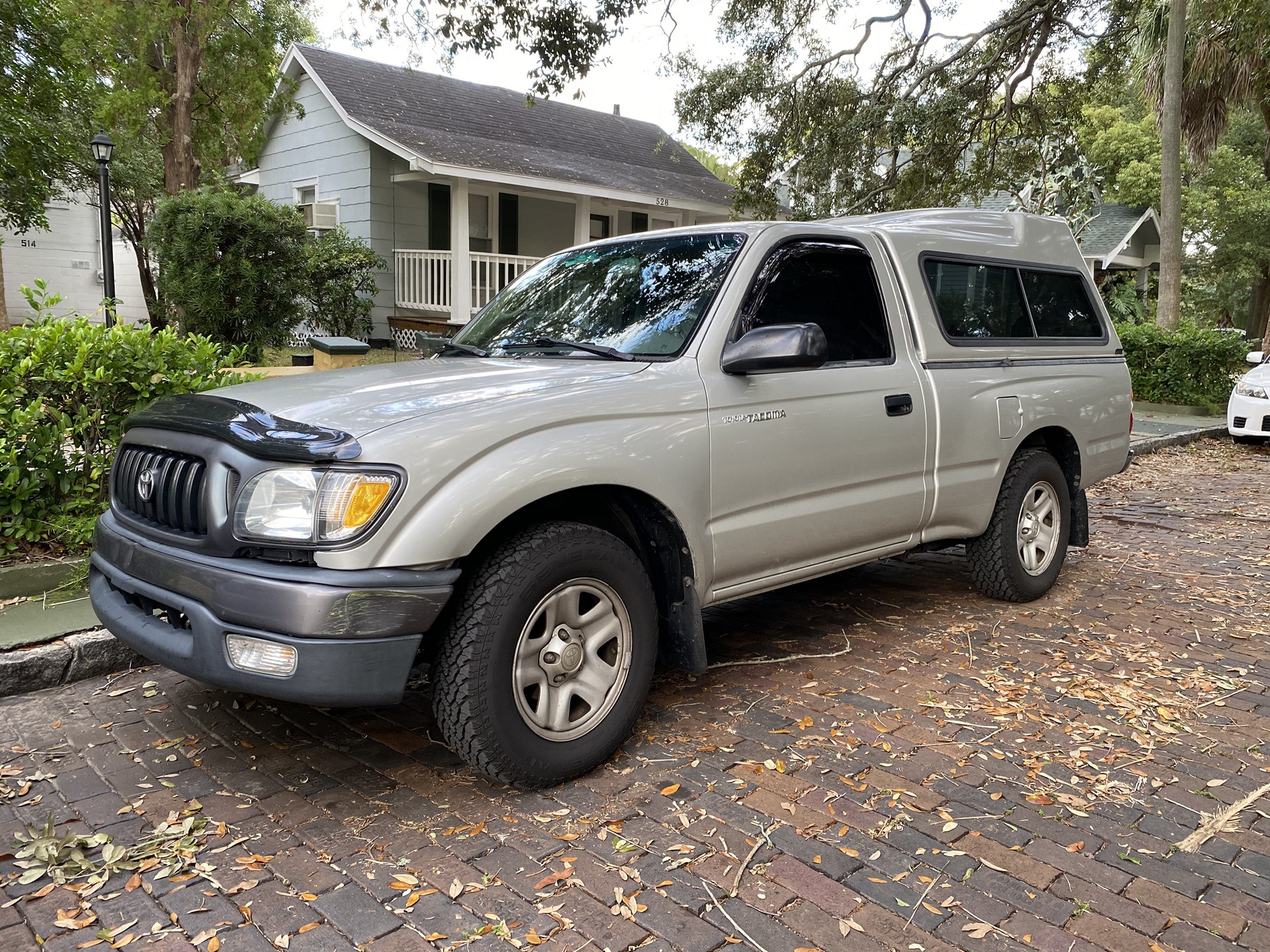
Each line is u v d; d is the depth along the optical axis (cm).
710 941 224
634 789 300
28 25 1459
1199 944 225
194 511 281
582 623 305
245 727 343
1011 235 505
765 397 349
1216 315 3541
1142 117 2912
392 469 259
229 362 527
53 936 226
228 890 244
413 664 270
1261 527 718
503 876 251
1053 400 492
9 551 453
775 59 1526
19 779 302
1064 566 594
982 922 232
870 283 413
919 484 421
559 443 290
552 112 2119
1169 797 297
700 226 397
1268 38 1745
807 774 311
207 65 1669
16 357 456
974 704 369
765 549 358
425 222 1714
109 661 389
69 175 1870
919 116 1456
